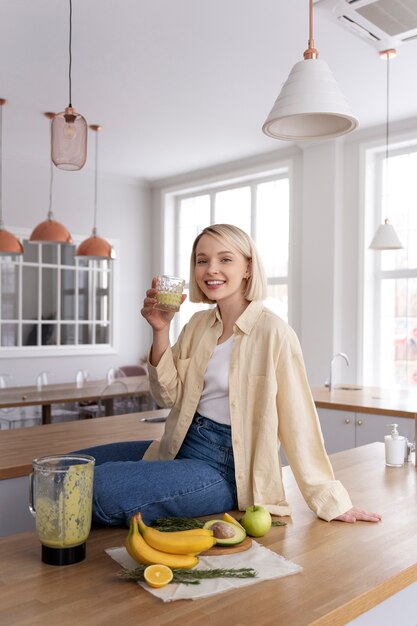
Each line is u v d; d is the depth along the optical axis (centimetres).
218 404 163
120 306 785
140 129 586
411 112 541
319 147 606
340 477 197
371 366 601
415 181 574
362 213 588
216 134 602
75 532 122
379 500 172
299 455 157
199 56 420
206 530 126
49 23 371
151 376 166
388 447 213
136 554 117
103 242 549
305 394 159
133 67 438
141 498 145
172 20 369
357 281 591
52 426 315
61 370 724
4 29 378
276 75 453
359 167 589
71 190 735
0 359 669
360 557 129
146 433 294
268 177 698
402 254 582
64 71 444
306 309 616
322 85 187
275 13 360
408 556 130
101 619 99
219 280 161
